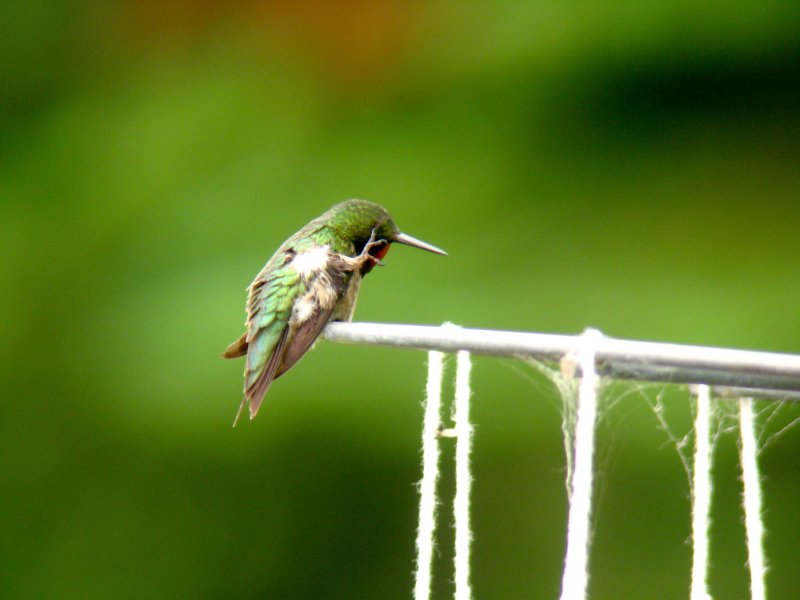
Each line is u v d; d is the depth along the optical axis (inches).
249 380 89.1
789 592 95.7
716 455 95.7
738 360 74.1
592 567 96.0
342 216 90.7
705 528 84.0
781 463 95.7
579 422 76.0
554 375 83.9
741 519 95.7
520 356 81.4
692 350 75.2
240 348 90.1
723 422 88.0
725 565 95.7
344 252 90.4
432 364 84.1
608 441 95.1
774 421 94.0
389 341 84.1
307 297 89.4
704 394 84.0
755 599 84.1
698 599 84.0
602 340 77.3
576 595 72.9
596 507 95.3
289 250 90.0
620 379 79.7
